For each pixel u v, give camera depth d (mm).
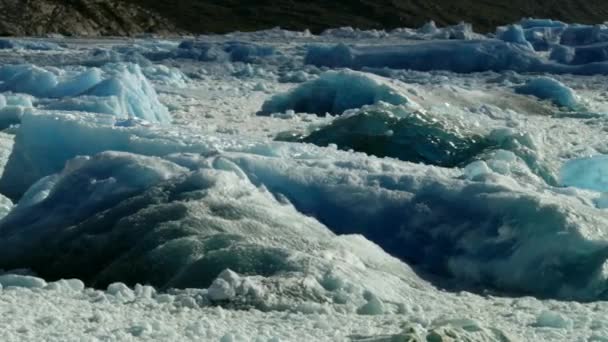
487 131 15766
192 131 13828
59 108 18547
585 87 32875
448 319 6590
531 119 23578
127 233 9430
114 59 35156
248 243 8828
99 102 18547
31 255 9828
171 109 22625
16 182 13539
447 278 10102
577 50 37906
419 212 10625
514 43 39281
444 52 36594
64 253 9656
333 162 11891
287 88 28891
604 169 15016
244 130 19422
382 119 15820
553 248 9719
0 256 9945
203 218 9344
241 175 10797
